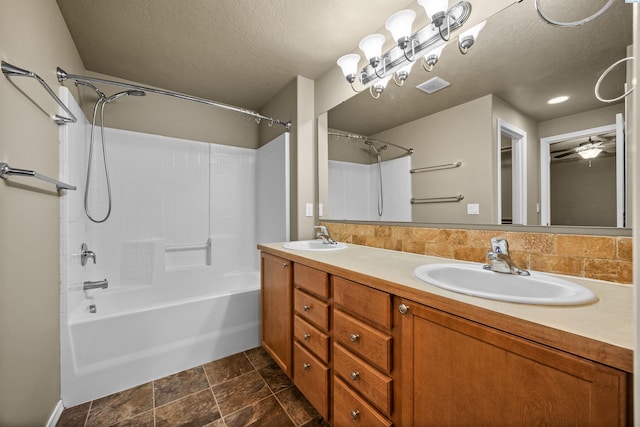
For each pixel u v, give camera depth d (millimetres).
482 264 1144
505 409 601
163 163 2445
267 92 2480
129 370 1582
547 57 991
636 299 383
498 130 1133
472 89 1217
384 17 1526
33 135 1130
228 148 2783
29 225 1080
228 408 1417
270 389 1575
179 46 1786
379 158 1688
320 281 1240
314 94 2236
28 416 1053
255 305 2053
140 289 2246
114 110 2227
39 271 1170
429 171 1408
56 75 1416
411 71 1476
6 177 907
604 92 871
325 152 2117
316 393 1252
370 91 1701
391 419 882
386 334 909
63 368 1400
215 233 2709
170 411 1394
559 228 974
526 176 1050
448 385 713
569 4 933
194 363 1796
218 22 1553
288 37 1697
